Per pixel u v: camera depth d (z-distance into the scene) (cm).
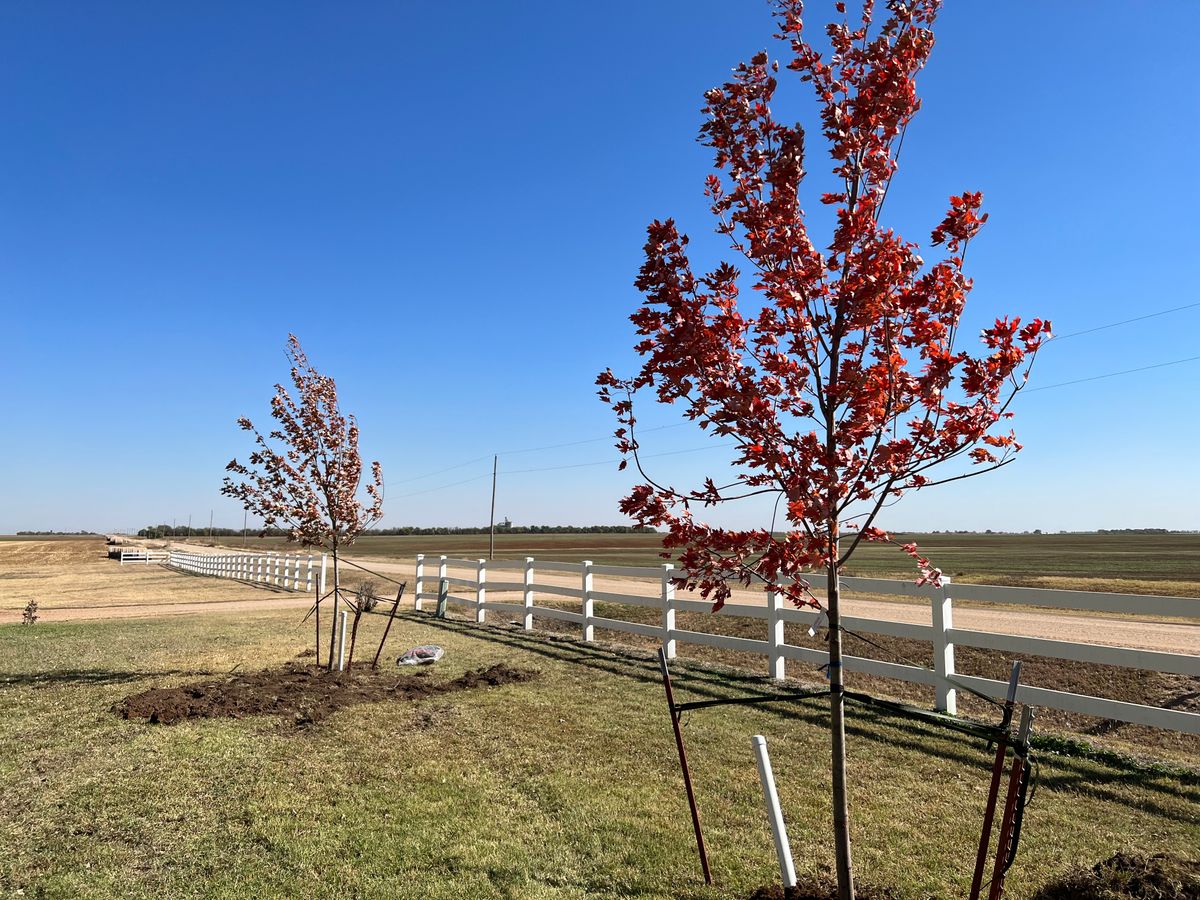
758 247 306
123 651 1079
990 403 294
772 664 864
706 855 393
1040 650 632
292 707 724
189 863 398
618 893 362
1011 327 290
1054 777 526
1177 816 452
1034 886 362
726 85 333
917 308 294
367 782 520
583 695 782
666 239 327
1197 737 689
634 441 349
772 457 286
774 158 327
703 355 309
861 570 3072
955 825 443
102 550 7662
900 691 892
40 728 651
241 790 505
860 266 290
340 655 913
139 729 646
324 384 907
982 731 283
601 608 1634
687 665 954
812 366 305
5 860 402
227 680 840
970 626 1347
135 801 485
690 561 327
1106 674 877
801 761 566
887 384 288
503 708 727
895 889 358
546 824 448
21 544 9300
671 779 528
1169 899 306
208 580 3116
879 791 502
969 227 299
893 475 306
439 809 471
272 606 1891
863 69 320
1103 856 397
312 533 913
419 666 952
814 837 428
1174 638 1157
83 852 412
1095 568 3123
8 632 1301
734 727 659
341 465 926
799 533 303
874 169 308
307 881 377
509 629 1326
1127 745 621
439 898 359
